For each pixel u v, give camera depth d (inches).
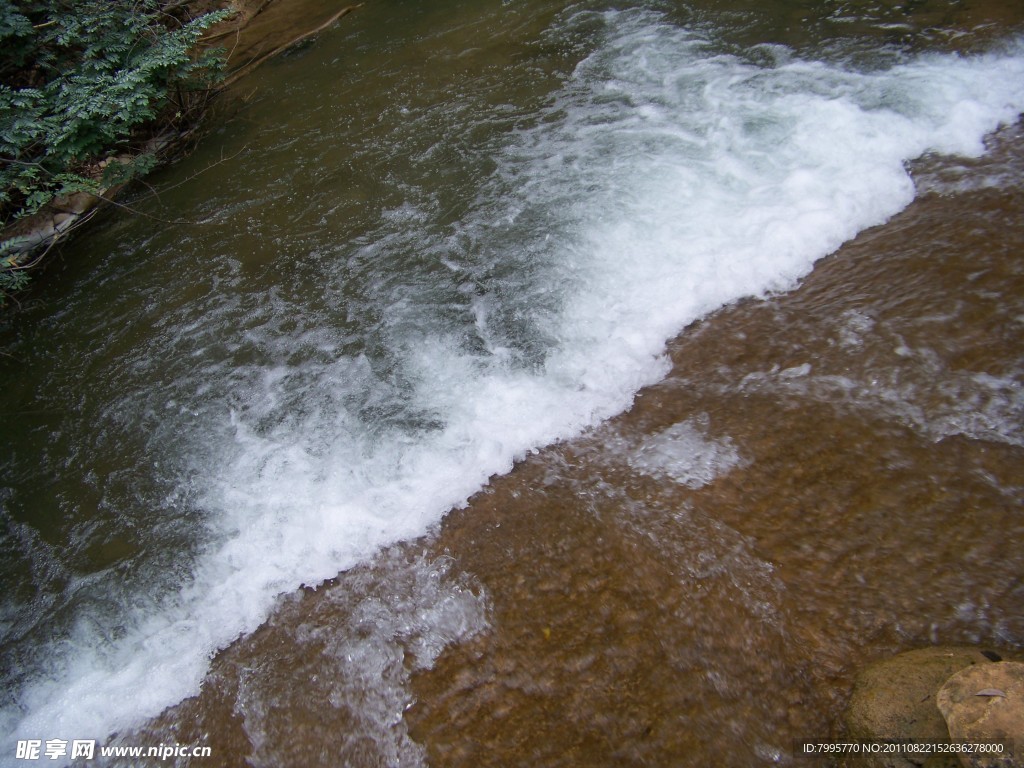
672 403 178.2
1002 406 158.1
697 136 248.8
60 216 278.5
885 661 128.0
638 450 170.9
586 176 245.3
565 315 205.0
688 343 190.4
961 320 174.9
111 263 259.6
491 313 211.6
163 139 311.7
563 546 157.6
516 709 137.3
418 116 291.0
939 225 199.0
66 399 218.2
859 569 141.5
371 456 184.4
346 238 247.6
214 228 263.4
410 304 220.8
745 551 148.2
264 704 147.1
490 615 150.6
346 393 201.0
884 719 117.1
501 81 298.4
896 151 222.5
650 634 141.4
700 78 273.0
